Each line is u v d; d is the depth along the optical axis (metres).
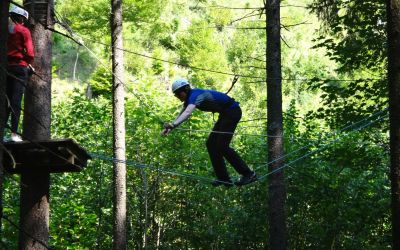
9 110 7.74
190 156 18.34
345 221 16.59
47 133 8.62
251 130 21.55
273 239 11.92
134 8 29.17
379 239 16.52
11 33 7.85
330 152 15.00
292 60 40.66
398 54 7.22
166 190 19.39
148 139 18.39
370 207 16.06
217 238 18.72
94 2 26.67
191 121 18.19
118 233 14.76
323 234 17.05
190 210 19.12
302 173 16.12
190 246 19.39
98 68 30.91
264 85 36.47
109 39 28.25
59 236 14.02
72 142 7.36
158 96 18.95
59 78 32.78
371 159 14.65
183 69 39.50
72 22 26.70
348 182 16.50
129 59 34.94
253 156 17.64
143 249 18.86
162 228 19.44
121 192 14.88
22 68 7.82
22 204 8.22
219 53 40.03
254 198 17.75
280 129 12.09
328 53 14.40
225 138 8.52
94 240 16.22
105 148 18.16
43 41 8.66
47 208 8.27
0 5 4.55
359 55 14.16
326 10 14.20
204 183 18.45
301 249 17.77
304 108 33.84
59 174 16.17
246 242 18.20
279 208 11.97
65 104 19.23
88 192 17.92
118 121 14.98
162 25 37.44
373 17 13.80
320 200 17.05
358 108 14.12
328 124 14.50
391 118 7.22
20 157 7.58
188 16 46.31
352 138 15.77
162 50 39.53
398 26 7.23
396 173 7.09
